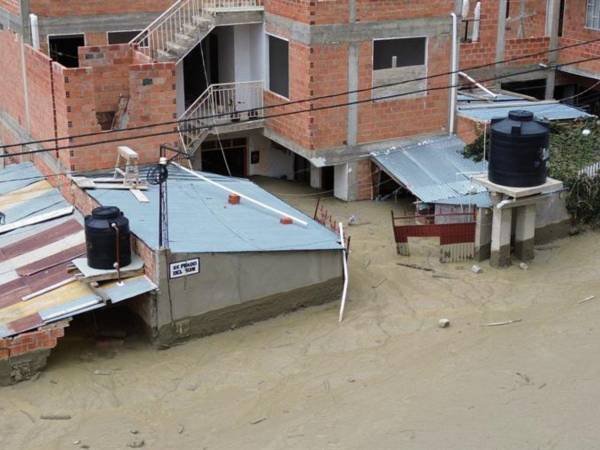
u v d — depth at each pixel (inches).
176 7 1152.8
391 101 1124.5
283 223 893.2
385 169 1098.7
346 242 905.5
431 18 1119.0
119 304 858.1
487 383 737.0
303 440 668.7
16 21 1172.5
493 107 1184.8
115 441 671.8
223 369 768.9
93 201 885.2
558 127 1127.6
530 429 673.6
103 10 1197.7
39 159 1059.3
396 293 899.4
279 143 1166.3
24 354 739.4
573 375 743.1
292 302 855.7
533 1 1348.4
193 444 669.3
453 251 965.2
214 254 800.3
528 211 949.8
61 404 717.9
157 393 735.1
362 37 1085.8
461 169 1083.3
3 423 692.7
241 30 1179.9
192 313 804.0
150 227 832.3
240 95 1186.0
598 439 658.8
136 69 964.0
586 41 1285.7
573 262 964.0
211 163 1228.5
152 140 994.1
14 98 1135.0
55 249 850.1
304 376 757.9
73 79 933.2
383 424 685.3
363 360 780.0
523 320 840.3
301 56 1082.7
